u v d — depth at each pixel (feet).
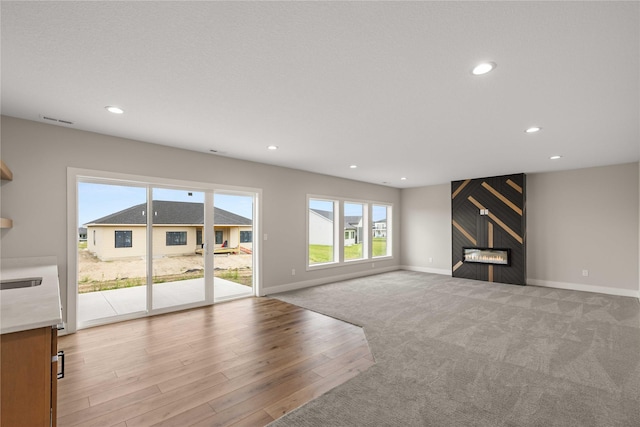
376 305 15.81
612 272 18.61
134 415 6.77
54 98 8.96
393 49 6.42
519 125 11.26
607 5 5.03
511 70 7.28
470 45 6.25
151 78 7.73
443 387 7.92
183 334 11.63
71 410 6.92
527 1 4.94
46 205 11.21
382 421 6.54
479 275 23.03
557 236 20.54
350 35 5.93
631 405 7.09
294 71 7.38
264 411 6.93
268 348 10.38
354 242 25.90
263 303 16.24
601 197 19.02
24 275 8.61
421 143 13.80
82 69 7.26
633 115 10.13
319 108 9.73
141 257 13.83
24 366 4.33
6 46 6.25
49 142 11.32
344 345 10.69
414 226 28.09
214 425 6.45
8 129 10.51
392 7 5.11
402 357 9.71
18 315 4.58
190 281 15.28
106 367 8.98
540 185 21.27
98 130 12.03
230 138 13.11
